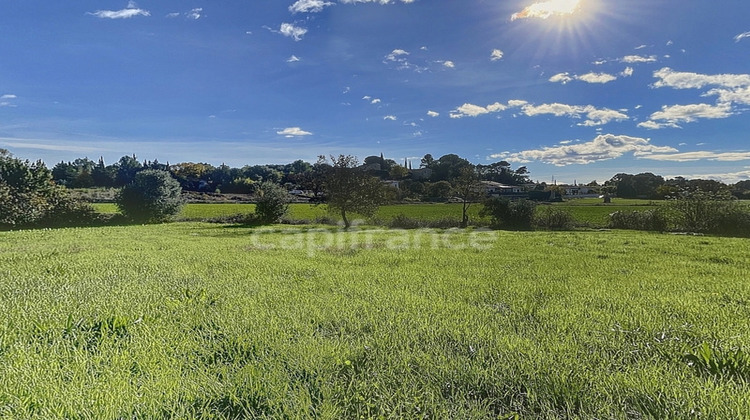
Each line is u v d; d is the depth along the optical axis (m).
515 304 5.43
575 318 4.67
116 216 32.34
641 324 4.38
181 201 36.59
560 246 14.18
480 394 2.79
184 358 3.31
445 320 4.54
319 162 31.34
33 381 2.78
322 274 7.96
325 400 2.59
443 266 9.23
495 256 11.07
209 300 5.52
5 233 20.98
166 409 2.48
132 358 3.29
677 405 2.51
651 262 10.07
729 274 8.29
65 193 31.38
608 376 2.98
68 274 7.73
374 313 4.86
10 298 5.48
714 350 3.34
